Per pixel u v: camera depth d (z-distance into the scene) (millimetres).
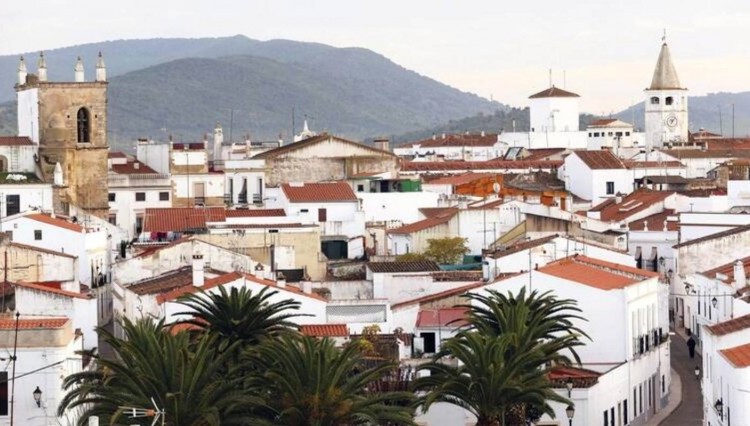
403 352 160375
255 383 125938
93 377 125250
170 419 120625
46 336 126250
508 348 137500
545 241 199375
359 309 170500
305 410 124812
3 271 198750
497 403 135500
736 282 176500
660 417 169500
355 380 126938
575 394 149750
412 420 126312
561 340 141375
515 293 166500
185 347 122625
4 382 125812
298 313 164875
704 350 151500
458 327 158000
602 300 164125
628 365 163375
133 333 124312
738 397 126812
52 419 125750
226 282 169000
